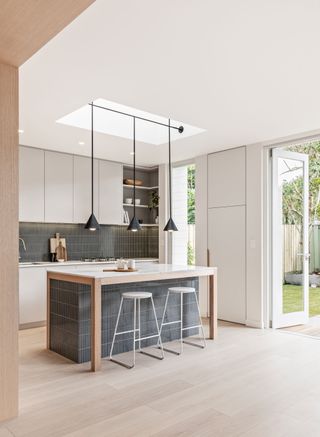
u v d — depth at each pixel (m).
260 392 3.04
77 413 2.66
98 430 2.43
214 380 3.29
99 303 3.60
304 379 3.32
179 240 6.74
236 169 5.62
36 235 5.88
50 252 5.98
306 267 5.55
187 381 3.27
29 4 1.86
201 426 2.48
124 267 4.30
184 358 3.92
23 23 2.04
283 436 2.36
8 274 2.58
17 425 2.49
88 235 6.50
